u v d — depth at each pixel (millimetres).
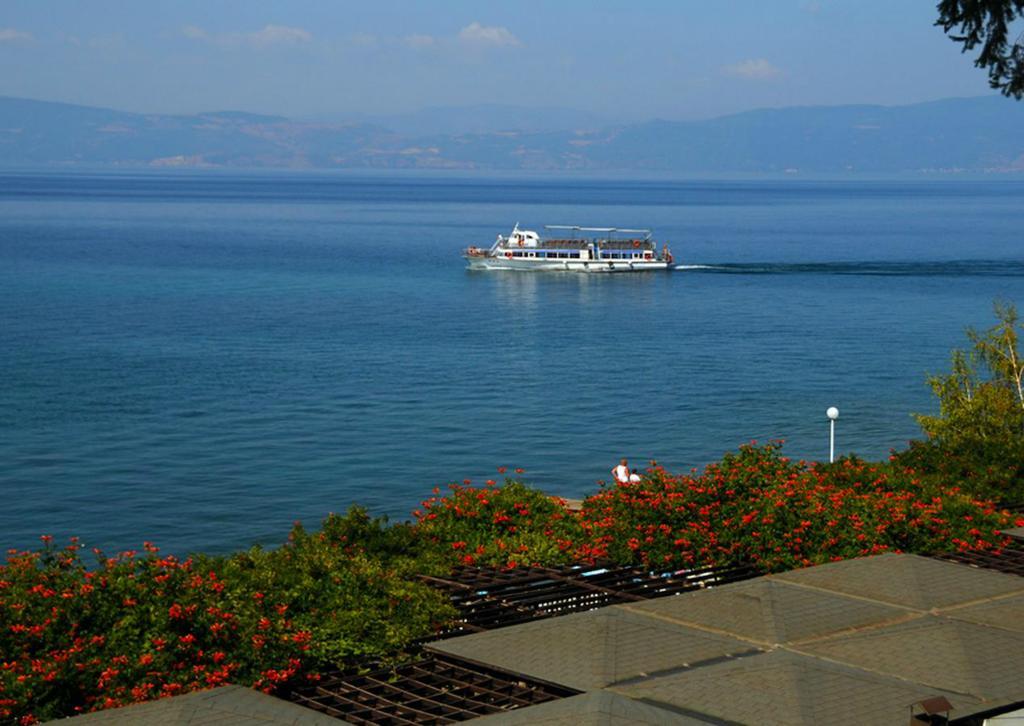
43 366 83625
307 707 14656
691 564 21328
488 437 64750
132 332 101688
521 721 12305
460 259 191875
